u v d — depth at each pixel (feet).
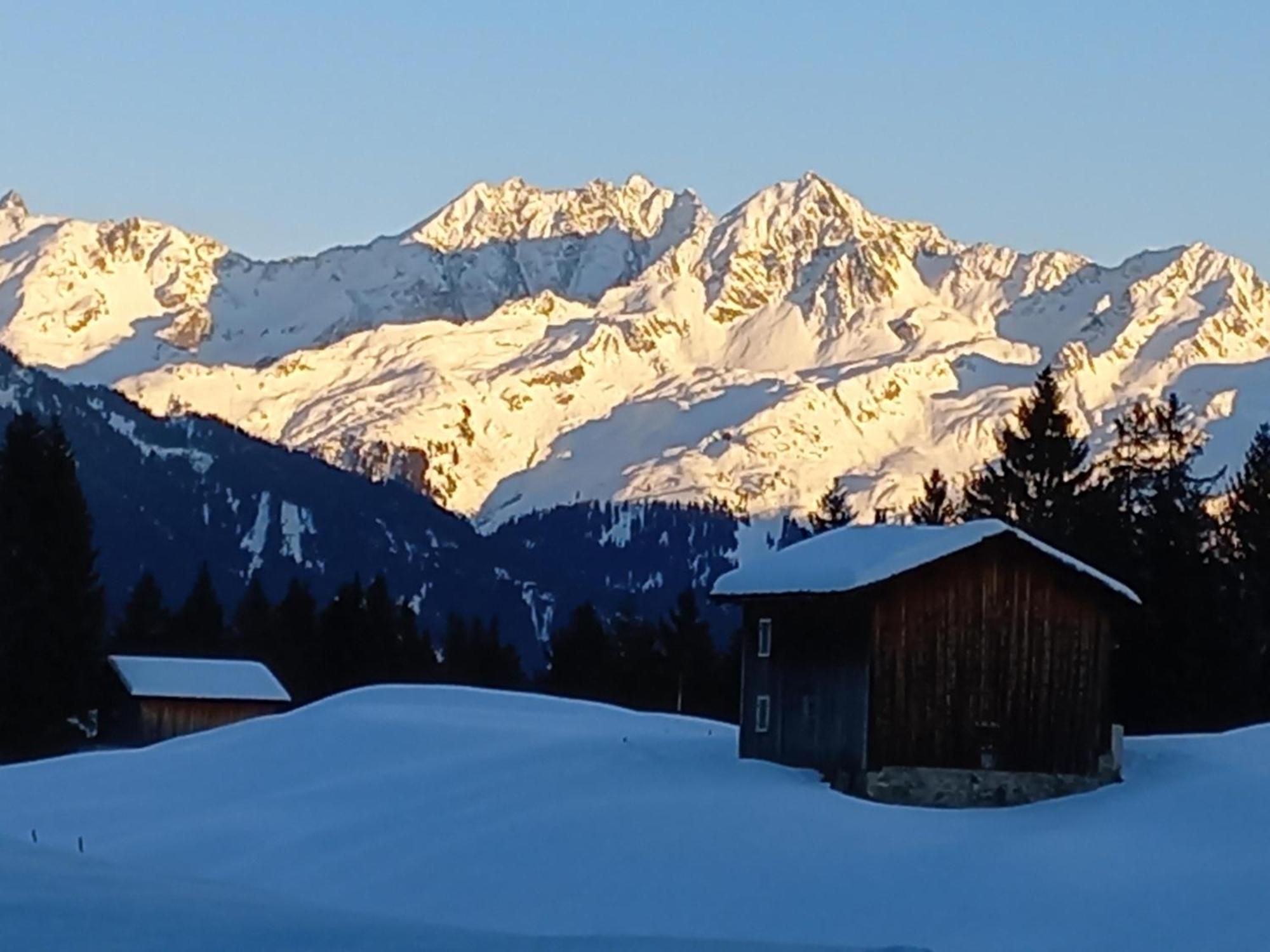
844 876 158.30
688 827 172.35
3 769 238.48
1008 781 190.29
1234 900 148.56
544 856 166.81
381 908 155.33
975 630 191.72
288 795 204.95
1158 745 218.18
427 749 225.15
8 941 82.89
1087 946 139.03
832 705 191.83
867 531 206.18
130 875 107.14
